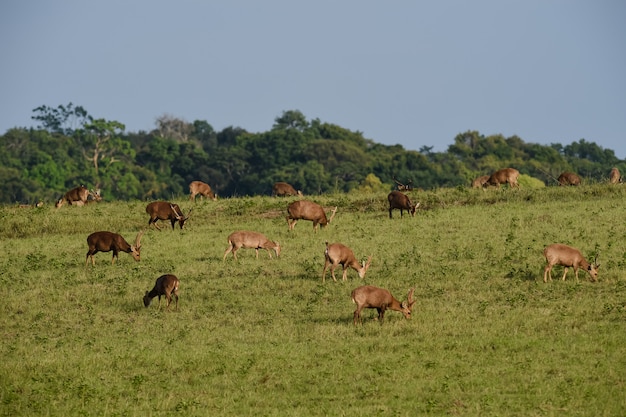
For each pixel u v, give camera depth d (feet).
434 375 234.79
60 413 215.92
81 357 256.32
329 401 219.82
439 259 353.51
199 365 245.86
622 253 350.23
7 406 219.20
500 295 305.12
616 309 281.95
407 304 282.36
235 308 306.14
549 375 231.30
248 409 215.31
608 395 215.10
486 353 249.34
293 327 282.36
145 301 308.60
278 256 367.25
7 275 354.54
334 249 323.16
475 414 206.80
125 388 232.12
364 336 269.85
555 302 293.84
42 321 301.02
